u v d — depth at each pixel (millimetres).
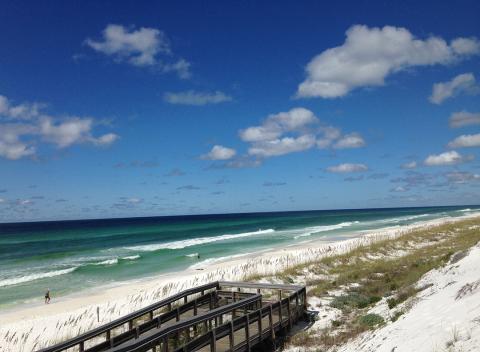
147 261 45438
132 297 24547
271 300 17938
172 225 141125
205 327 14039
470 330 7199
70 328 18672
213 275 28594
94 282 34031
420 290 15102
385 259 30422
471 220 65375
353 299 17641
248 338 12273
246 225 123500
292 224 120062
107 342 11203
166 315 13664
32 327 19469
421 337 8195
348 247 39781
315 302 18203
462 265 15016
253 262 34688
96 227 142250
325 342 12734
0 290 31641
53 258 52531
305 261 31891
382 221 110250
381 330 10773
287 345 13289
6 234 108000
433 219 102312
